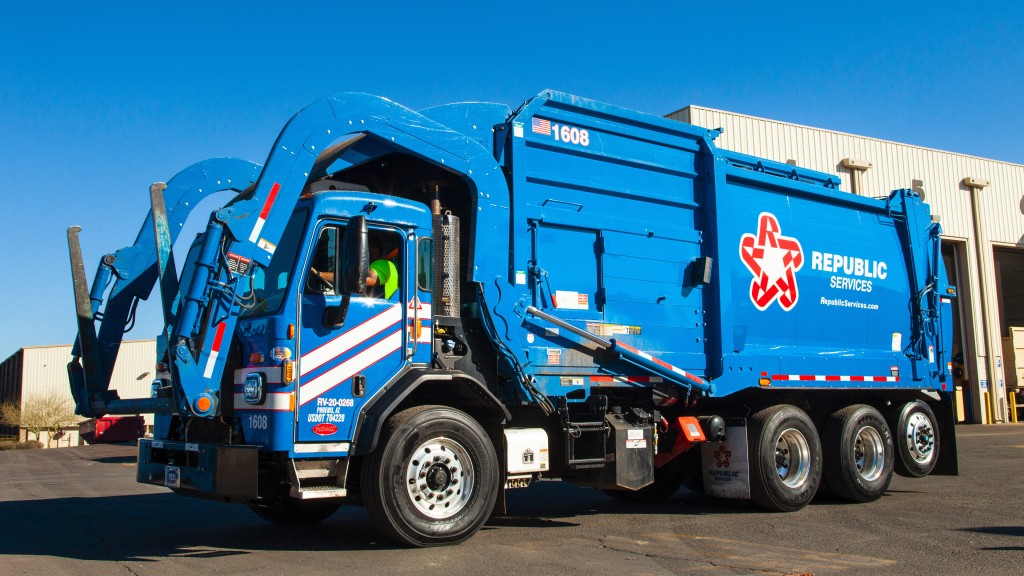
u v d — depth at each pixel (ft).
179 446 22.68
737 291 31.09
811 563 20.77
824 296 34.06
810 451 31.24
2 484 46.83
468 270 25.00
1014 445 62.18
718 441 30.91
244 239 21.38
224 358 21.12
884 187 90.63
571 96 27.78
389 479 21.80
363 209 23.03
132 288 26.12
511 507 32.09
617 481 26.40
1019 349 104.83
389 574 19.48
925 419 36.37
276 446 20.95
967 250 99.55
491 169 25.64
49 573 19.77
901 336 36.78
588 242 27.81
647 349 28.48
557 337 26.45
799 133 83.87
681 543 23.63
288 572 19.67
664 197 29.71
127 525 27.89
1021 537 24.35
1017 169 104.68
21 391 169.89
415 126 24.38
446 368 24.12
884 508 31.30
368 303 22.75
